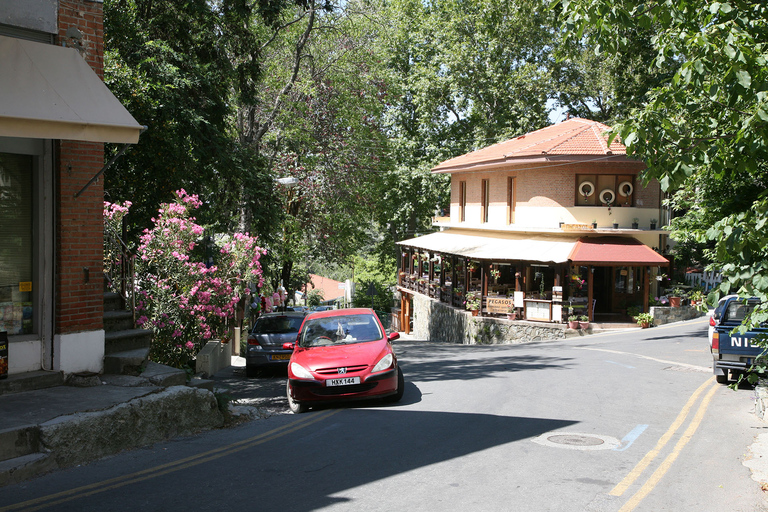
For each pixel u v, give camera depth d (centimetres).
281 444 816
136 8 1859
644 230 2842
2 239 850
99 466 699
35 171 884
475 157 3569
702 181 1207
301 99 3200
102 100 845
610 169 2864
